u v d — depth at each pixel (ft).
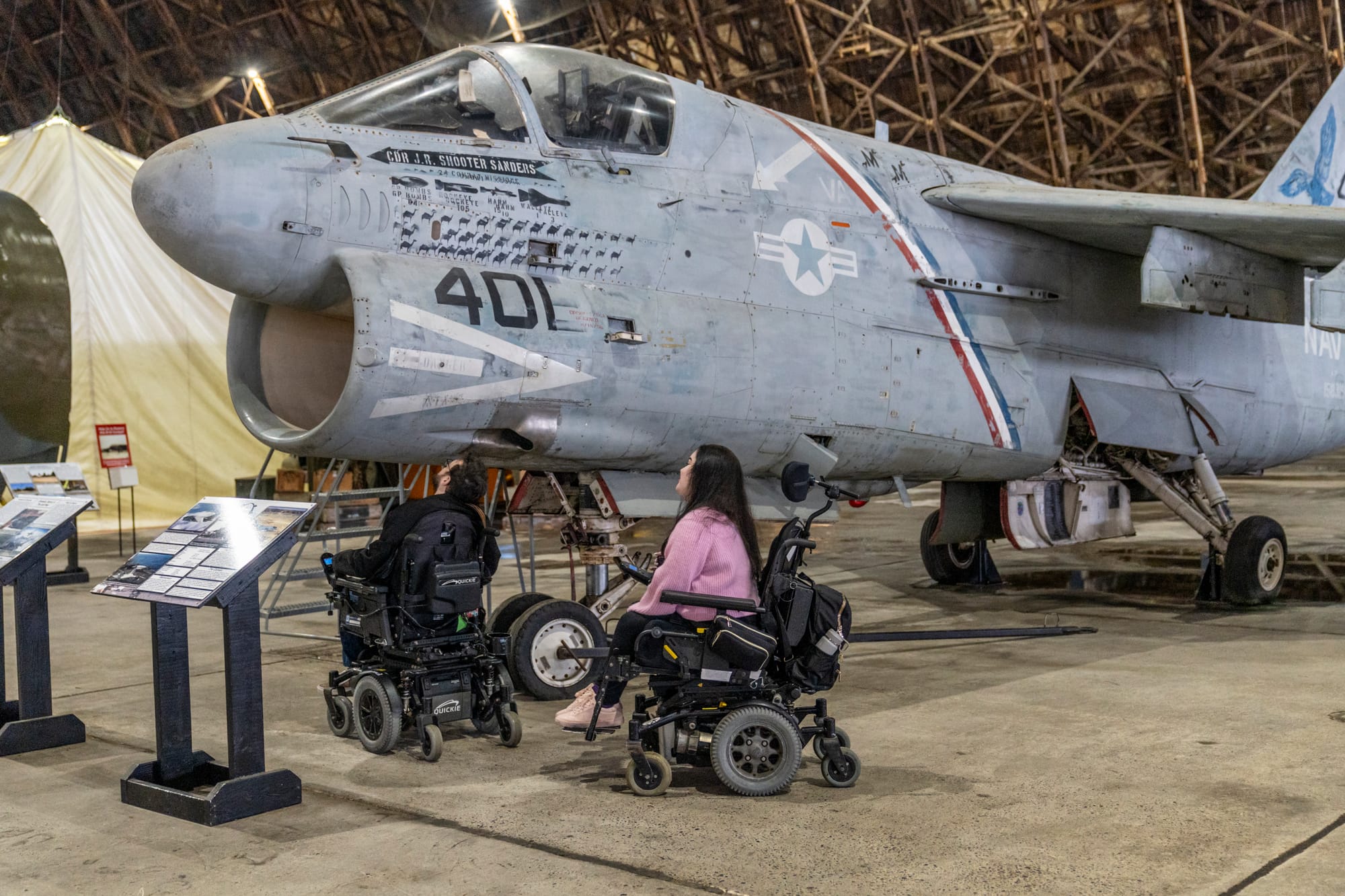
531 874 10.43
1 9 99.45
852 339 21.75
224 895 10.09
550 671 18.26
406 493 25.53
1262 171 79.15
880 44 82.69
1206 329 28.09
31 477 33.71
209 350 54.44
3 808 12.85
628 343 18.47
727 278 20.30
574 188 18.83
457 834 11.58
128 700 18.60
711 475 13.33
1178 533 44.80
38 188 51.34
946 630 21.54
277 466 55.62
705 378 19.44
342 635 16.38
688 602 12.51
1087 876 10.13
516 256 17.99
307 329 18.80
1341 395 32.37
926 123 80.74
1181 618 25.45
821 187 22.33
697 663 12.88
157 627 12.89
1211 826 11.40
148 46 97.60
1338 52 71.82
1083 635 23.24
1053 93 75.51
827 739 12.93
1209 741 14.70
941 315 23.44
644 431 19.08
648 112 20.33
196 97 99.45
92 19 95.61
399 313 16.15
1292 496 59.31
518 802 12.67
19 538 15.89
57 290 39.99
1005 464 25.13
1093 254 26.21
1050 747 14.52
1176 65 75.66
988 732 15.39
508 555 40.96
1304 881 9.91
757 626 13.00
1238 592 26.94
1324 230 21.44
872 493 24.91
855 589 31.17
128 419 52.80
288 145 16.60
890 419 22.40
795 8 78.64
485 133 18.43
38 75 104.78
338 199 16.60
